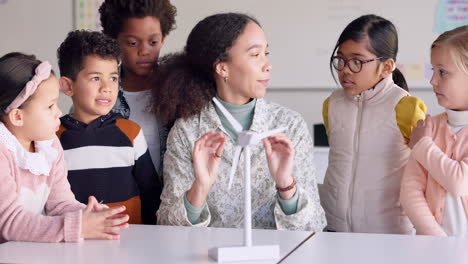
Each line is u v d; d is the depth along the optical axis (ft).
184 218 4.66
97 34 5.41
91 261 3.36
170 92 5.34
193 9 11.49
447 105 5.17
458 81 5.07
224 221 5.08
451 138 5.17
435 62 5.20
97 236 3.88
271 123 5.24
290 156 4.56
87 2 11.65
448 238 3.89
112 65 5.37
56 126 4.29
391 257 3.41
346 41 5.89
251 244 3.47
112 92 5.40
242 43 4.95
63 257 3.46
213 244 3.75
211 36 5.06
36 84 4.10
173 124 5.56
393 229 5.76
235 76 5.01
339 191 6.00
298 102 11.45
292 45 11.38
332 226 6.07
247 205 3.43
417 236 3.94
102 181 5.34
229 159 5.09
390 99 5.85
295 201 4.70
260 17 11.41
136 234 4.05
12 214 3.98
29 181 4.32
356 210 5.87
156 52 6.10
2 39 11.89
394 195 5.77
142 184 5.57
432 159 5.01
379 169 5.80
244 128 5.20
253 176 5.08
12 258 3.45
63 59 5.40
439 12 10.96
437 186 5.09
